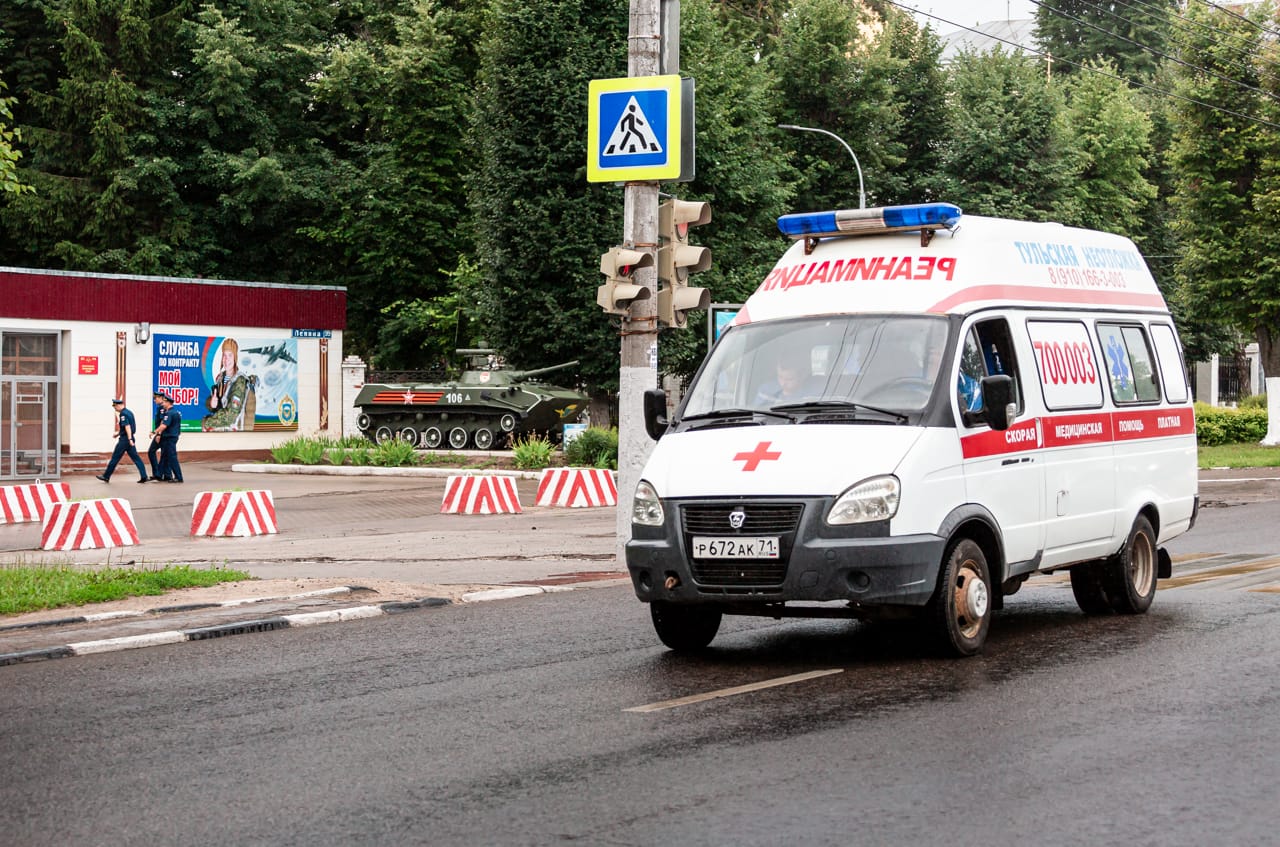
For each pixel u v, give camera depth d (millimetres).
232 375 42500
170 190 49469
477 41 49312
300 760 6750
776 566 8641
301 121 53281
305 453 37219
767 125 43906
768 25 55750
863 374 9508
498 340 36406
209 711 8008
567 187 35031
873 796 5848
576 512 24000
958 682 8352
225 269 52812
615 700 8023
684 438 9469
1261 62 42625
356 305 51719
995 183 49250
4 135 17391
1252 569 14031
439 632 10828
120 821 5750
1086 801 5738
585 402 41906
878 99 48031
